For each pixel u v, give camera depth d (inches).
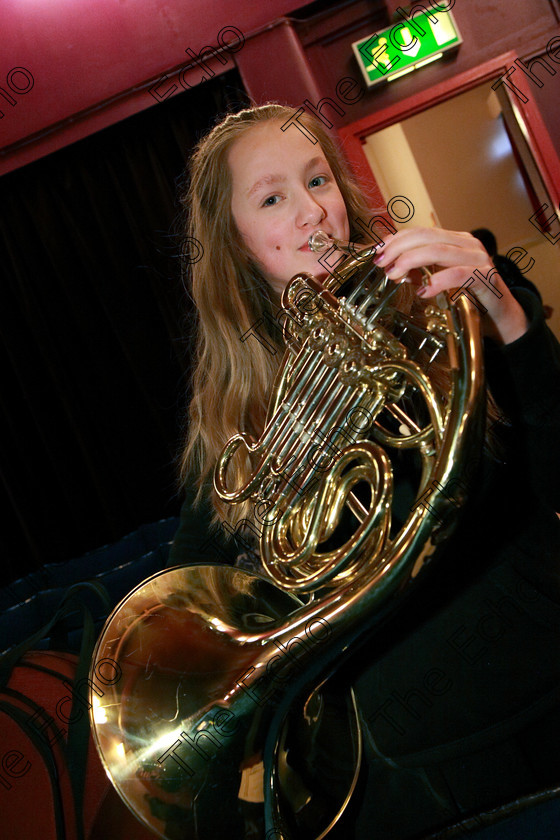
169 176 110.8
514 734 28.0
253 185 33.0
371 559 23.9
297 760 26.0
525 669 28.0
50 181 113.0
